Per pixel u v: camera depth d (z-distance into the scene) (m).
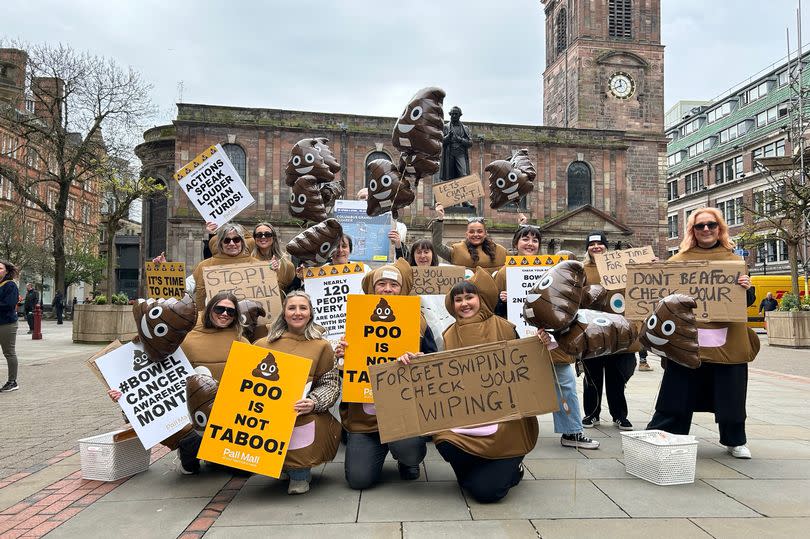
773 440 6.75
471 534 4.05
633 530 4.10
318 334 5.29
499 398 4.70
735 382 5.80
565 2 55.69
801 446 6.46
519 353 4.75
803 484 5.10
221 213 8.38
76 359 16.67
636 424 7.77
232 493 5.03
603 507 4.57
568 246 46.81
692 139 80.06
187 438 5.45
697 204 73.06
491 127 48.34
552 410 4.67
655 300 5.95
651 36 53.16
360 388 5.14
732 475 5.38
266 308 6.73
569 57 54.09
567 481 5.24
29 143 41.16
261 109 45.19
